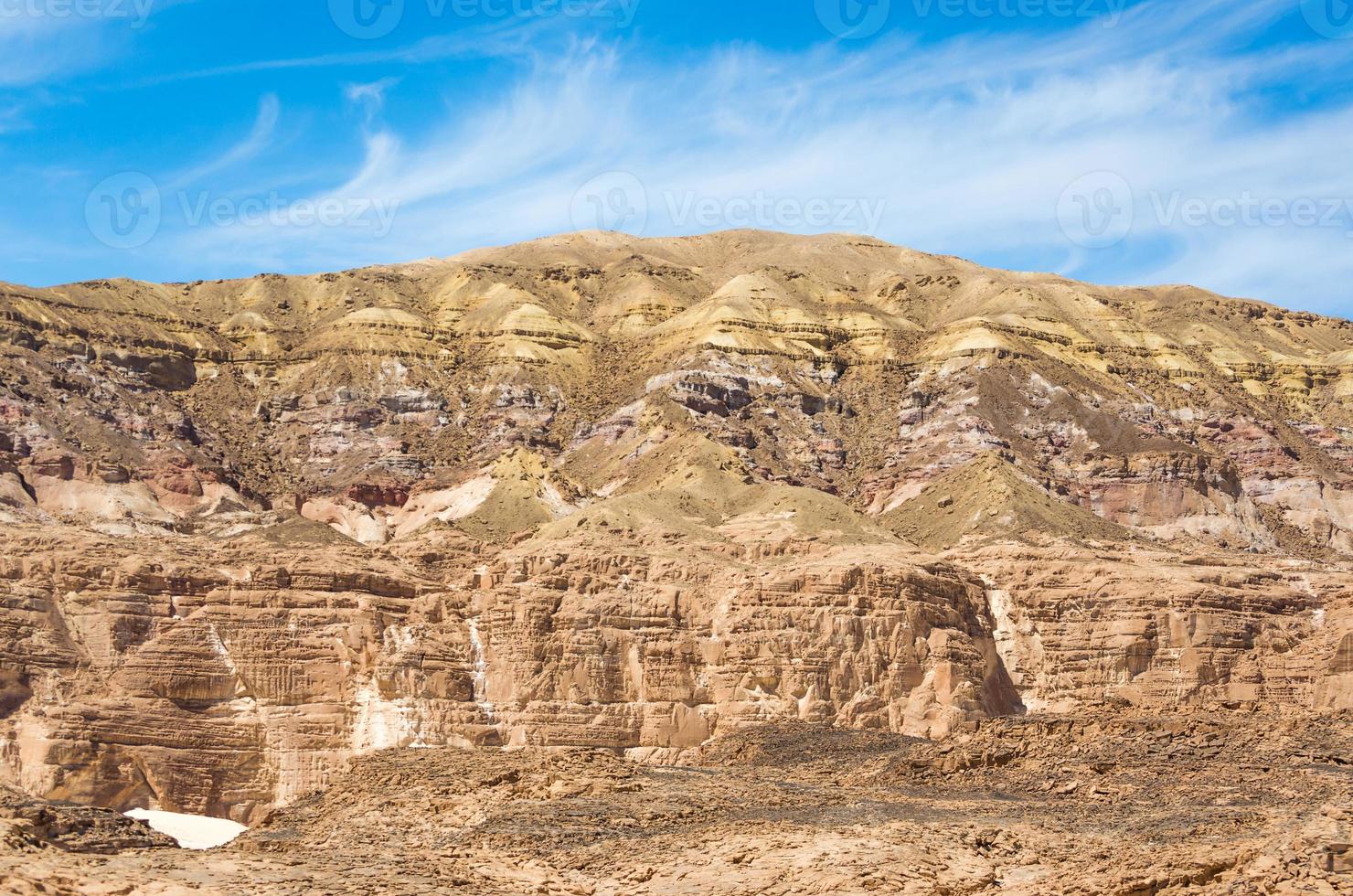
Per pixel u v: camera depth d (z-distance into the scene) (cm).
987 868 13925
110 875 12431
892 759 19325
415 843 15462
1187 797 16138
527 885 14012
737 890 13550
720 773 19000
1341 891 11881
